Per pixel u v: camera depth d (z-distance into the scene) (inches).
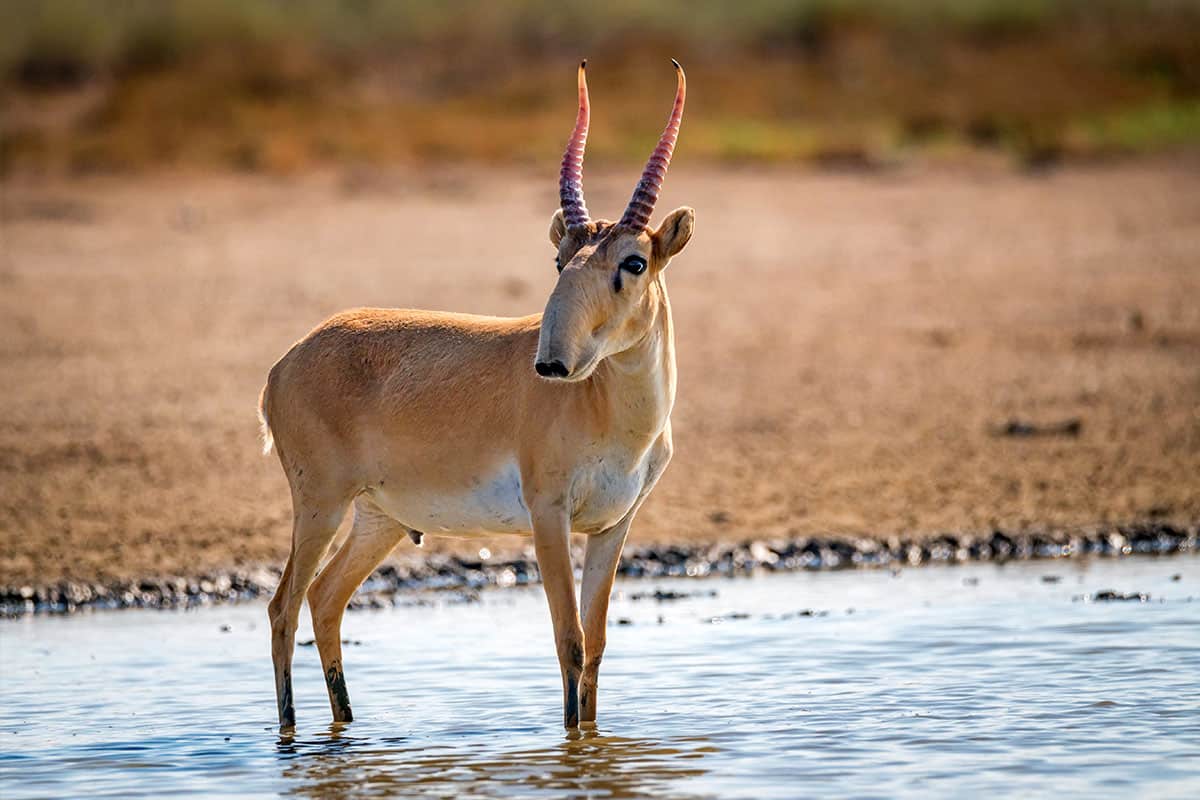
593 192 2691.9
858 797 641.6
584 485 715.4
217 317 1878.7
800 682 816.9
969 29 4060.0
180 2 3902.6
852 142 3147.1
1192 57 3848.4
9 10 3914.9
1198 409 1449.3
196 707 804.0
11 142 3152.1
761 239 2386.8
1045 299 1957.4
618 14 4065.0
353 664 880.9
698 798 644.1
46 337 1790.1
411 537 788.0
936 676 820.6
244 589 1067.9
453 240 2341.3
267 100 3511.3
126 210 2620.6
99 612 1029.8
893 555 1120.8
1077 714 748.6
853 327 1831.9
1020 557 1116.5
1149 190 2755.9
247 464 1331.2
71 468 1318.9
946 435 1397.6
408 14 4114.2
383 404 753.6
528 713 776.3
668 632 930.1
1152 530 1139.9
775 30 3988.7
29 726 769.6
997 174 2947.8
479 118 3400.6
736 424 1451.8
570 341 653.3
